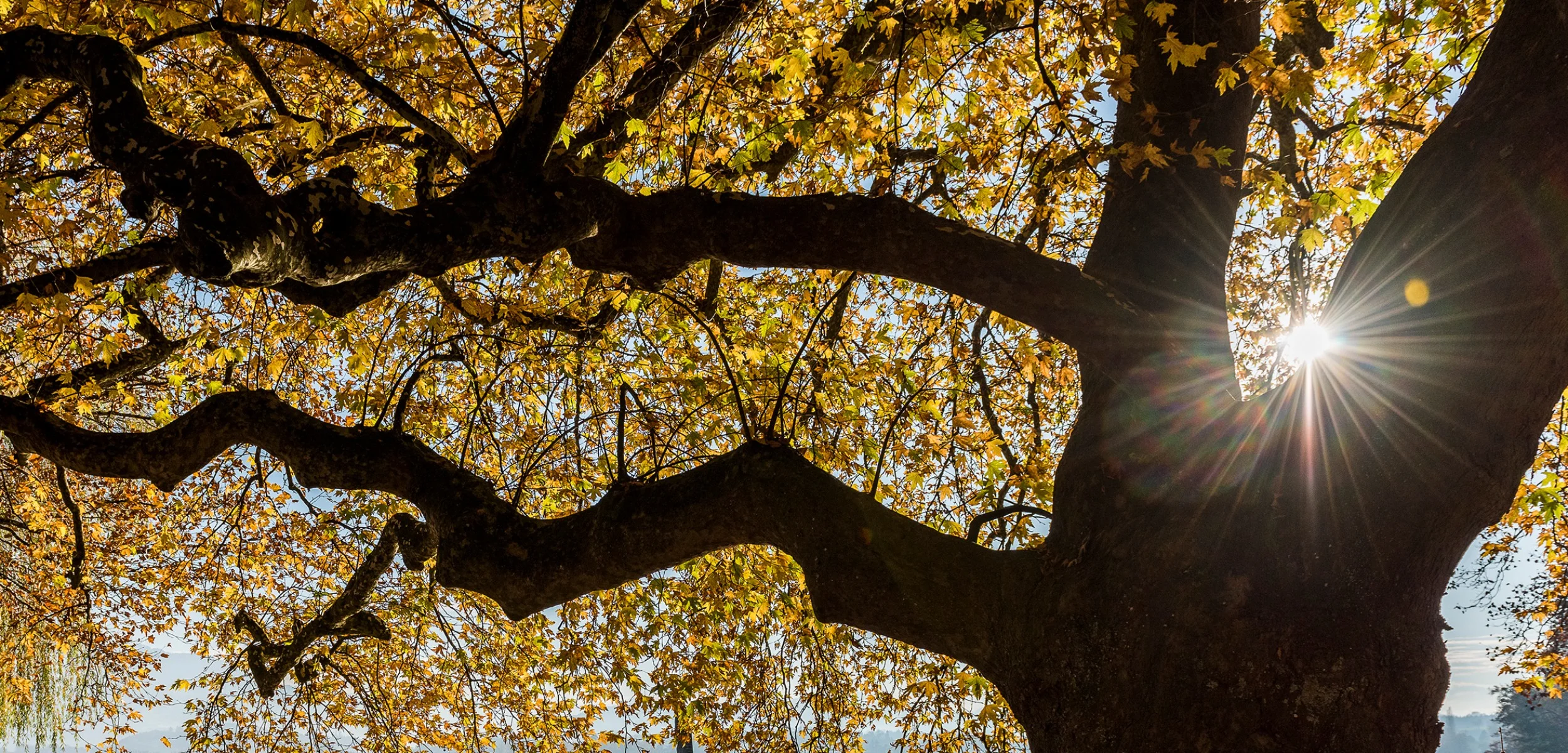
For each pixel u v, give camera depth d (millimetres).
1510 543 8680
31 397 6254
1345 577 3184
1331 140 6812
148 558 12586
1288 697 3072
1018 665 3588
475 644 10953
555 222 3584
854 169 6531
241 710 11117
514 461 9273
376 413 8953
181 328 8594
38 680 13812
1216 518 3357
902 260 3729
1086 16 4547
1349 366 3189
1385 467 3119
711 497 3959
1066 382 7941
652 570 4117
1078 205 6453
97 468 4875
